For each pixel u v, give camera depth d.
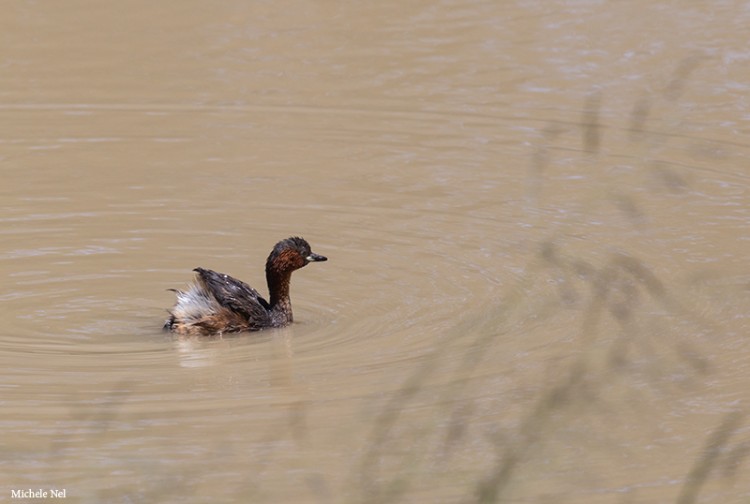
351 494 10.76
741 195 19.05
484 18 27.38
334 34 26.70
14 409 12.41
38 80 24.56
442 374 13.32
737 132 21.47
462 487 10.90
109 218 18.70
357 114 22.75
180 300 14.68
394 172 20.33
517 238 17.67
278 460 11.39
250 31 26.98
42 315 15.27
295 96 23.64
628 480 11.05
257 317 14.84
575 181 19.83
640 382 13.11
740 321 14.69
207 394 12.82
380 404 12.52
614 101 22.92
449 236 17.81
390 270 16.72
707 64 24.39
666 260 16.73
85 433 11.92
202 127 22.41
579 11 27.53
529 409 12.41
